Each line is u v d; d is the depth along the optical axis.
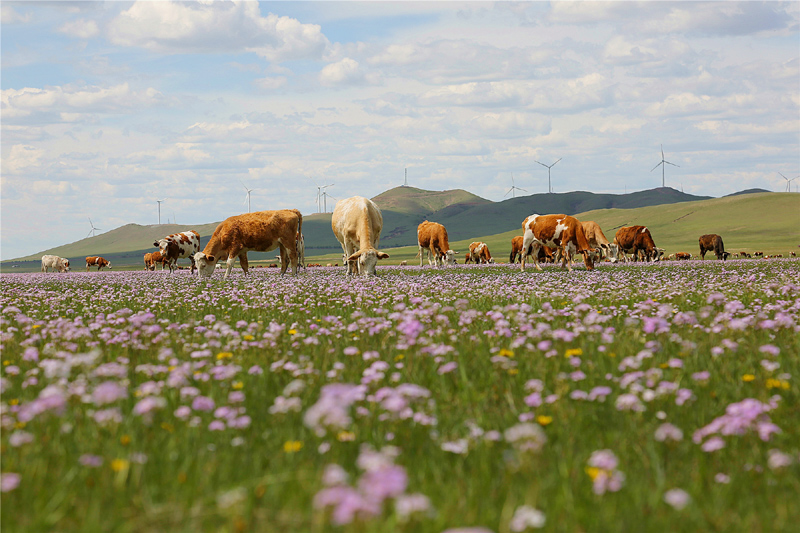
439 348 6.55
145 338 8.20
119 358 6.73
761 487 3.65
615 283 16.72
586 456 4.07
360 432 4.53
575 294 13.62
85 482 3.71
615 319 9.89
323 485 3.50
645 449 4.16
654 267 28.91
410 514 2.93
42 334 8.81
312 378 5.94
